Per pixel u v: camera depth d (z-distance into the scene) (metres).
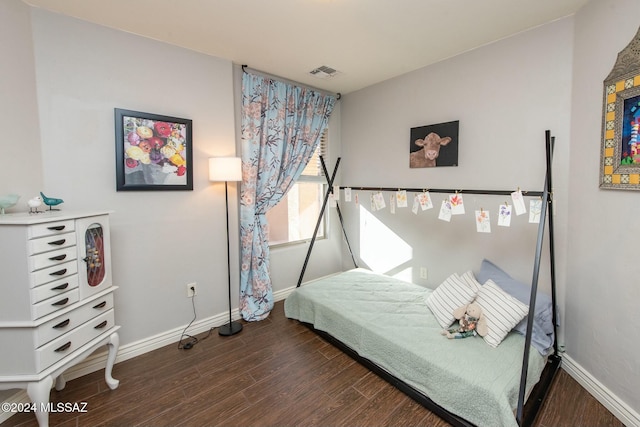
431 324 2.18
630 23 1.55
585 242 1.89
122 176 2.16
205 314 2.72
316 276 3.77
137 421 1.67
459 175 2.68
